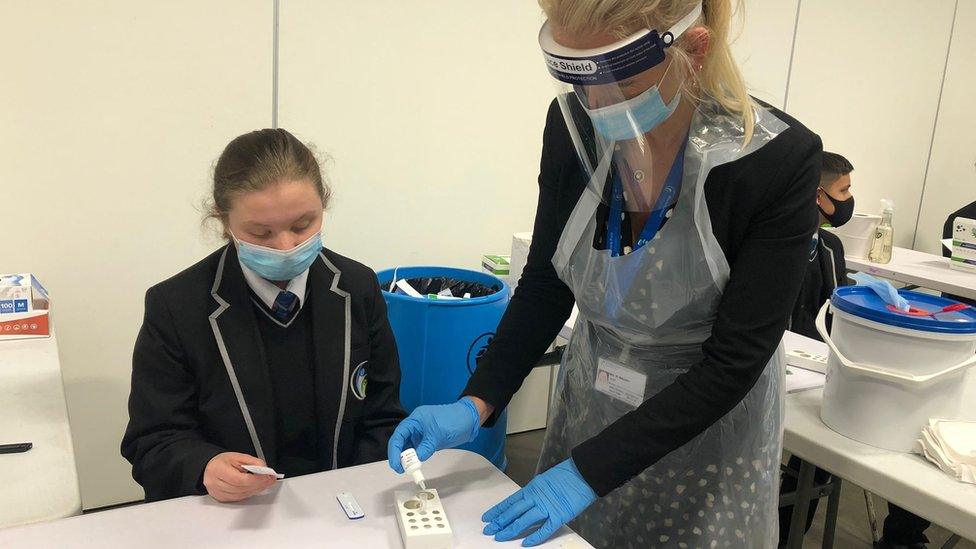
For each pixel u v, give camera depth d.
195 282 1.04
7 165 1.73
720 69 0.81
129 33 1.78
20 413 1.04
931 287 2.49
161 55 1.83
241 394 1.05
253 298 1.08
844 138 3.40
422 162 2.29
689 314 0.93
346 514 0.78
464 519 0.79
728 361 0.81
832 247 2.22
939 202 3.87
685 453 1.01
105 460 2.03
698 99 0.83
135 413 1.02
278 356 1.10
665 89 0.77
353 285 1.15
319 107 2.07
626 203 0.93
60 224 1.82
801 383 1.40
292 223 0.98
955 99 3.71
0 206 1.75
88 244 1.87
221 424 1.05
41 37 1.70
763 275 0.80
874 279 1.21
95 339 1.94
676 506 1.04
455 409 0.94
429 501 0.79
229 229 1.02
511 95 2.39
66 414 1.04
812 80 3.17
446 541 0.73
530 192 2.54
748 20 2.87
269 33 1.95
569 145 0.97
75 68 1.75
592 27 0.71
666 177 0.88
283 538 0.73
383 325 1.21
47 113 1.74
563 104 0.87
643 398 1.01
